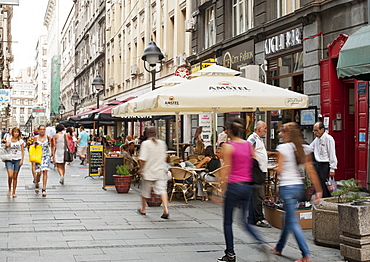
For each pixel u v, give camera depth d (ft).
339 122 45.85
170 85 44.96
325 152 33.94
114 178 45.96
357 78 31.63
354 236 21.39
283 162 21.70
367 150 41.52
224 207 21.34
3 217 31.50
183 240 25.73
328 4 46.50
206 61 71.36
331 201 25.76
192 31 85.92
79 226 28.99
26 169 74.90
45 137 42.60
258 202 29.04
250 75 59.67
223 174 21.48
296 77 54.08
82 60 211.20
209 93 34.83
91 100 187.32
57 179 58.54
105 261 21.21
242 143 21.49
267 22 57.67
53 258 21.48
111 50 156.04
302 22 50.70
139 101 40.55
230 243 21.13
